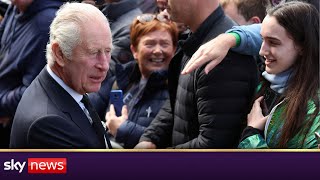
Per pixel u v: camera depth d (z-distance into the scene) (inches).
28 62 212.1
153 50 196.9
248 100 153.2
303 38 139.9
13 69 215.2
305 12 140.6
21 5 214.1
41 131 125.8
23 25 216.5
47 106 128.8
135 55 202.1
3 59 220.1
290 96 139.3
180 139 158.9
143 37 197.9
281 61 141.6
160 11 218.5
